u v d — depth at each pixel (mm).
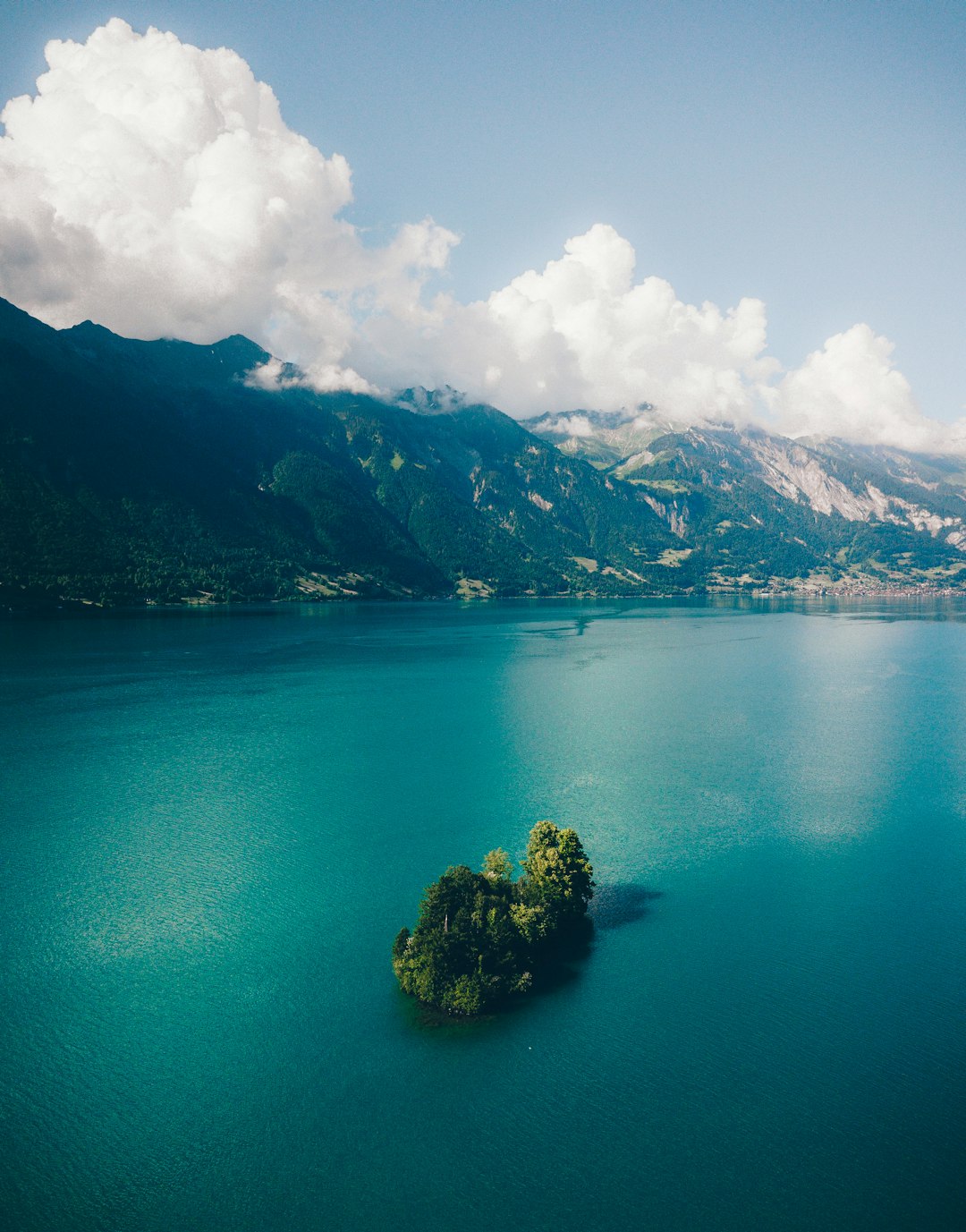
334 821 108125
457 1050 60875
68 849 97938
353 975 71188
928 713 179125
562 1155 51125
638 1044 61688
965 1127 53406
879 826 108500
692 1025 64062
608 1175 49594
